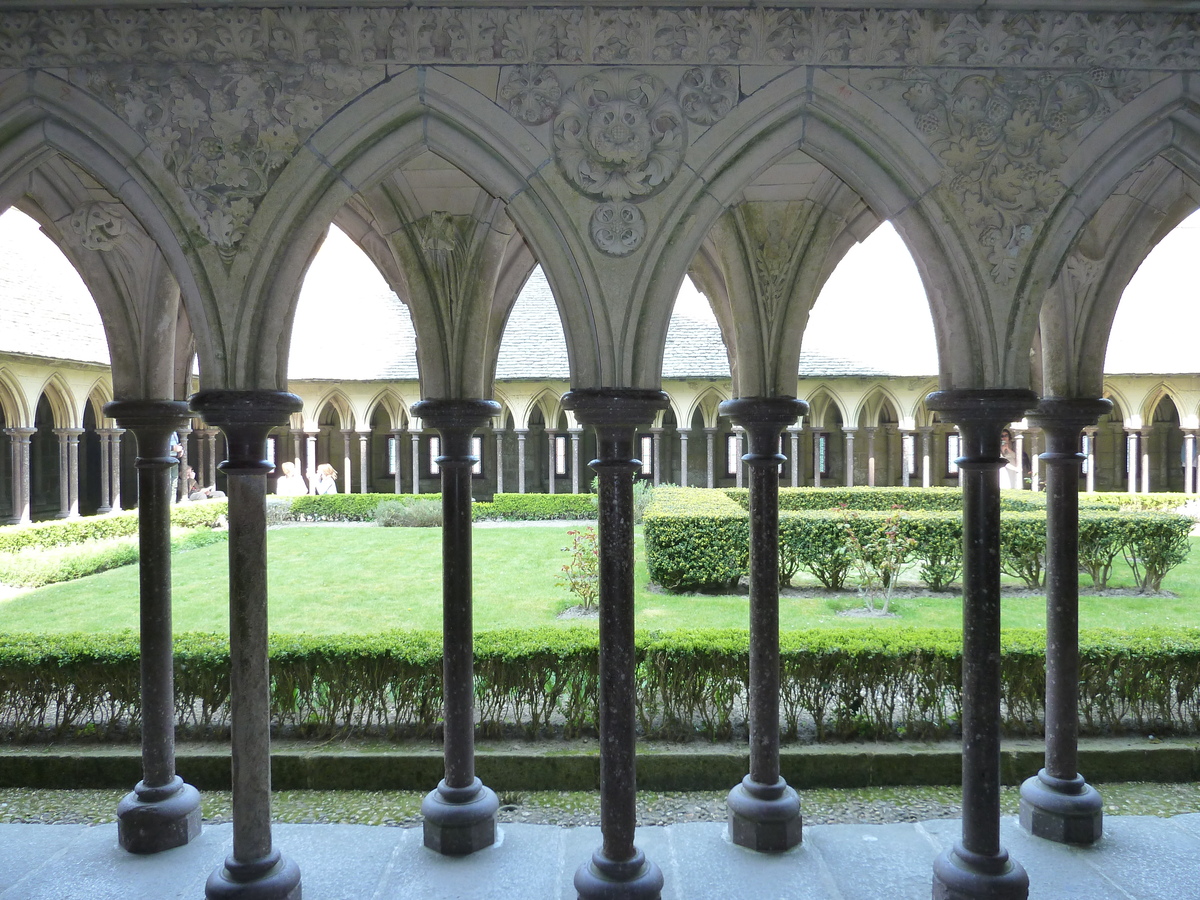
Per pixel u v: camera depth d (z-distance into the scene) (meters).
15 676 5.49
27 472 18.11
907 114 3.31
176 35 3.20
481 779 5.14
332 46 3.23
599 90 3.28
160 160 3.25
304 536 17.81
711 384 23.81
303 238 3.31
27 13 3.19
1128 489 23.34
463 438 4.32
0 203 3.28
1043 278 3.37
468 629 4.32
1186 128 3.34
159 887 3.81
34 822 4.66
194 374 19.05
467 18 3.23
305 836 4.36
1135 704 5.49
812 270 4.23
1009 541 10.59
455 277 4.29
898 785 5.12
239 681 3.43
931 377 23.02
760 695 4.24
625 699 3.45
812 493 16.73
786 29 3.25
